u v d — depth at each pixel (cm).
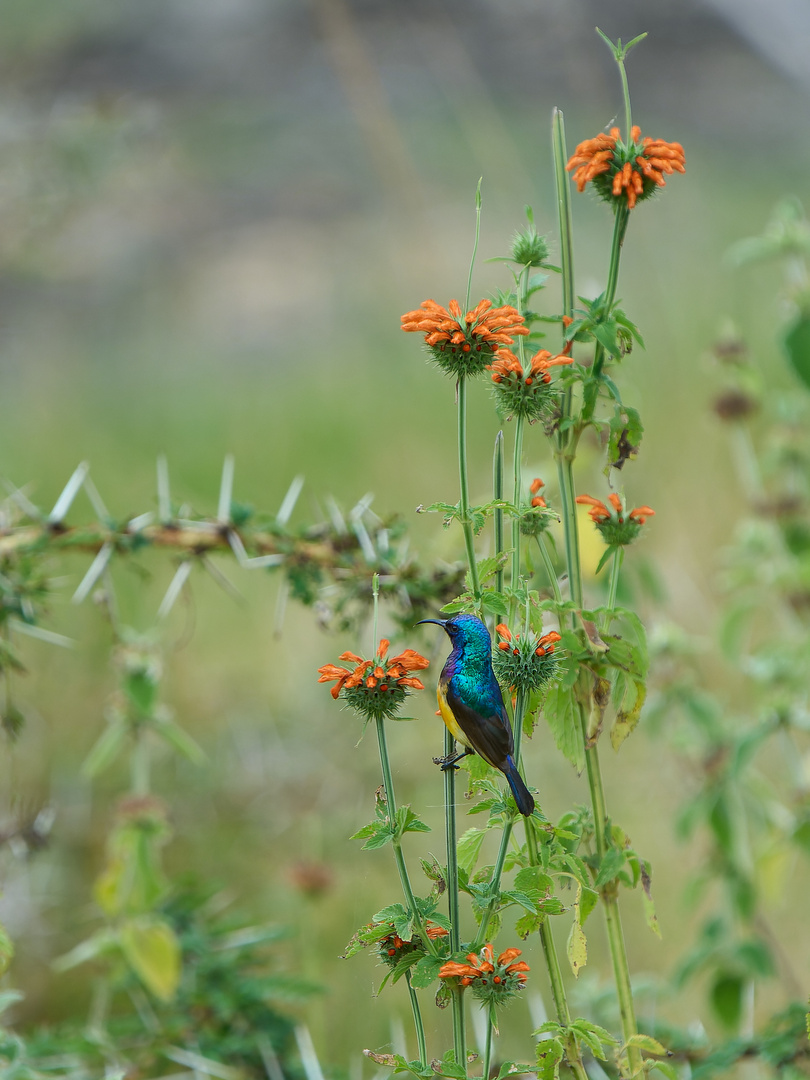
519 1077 655
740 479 1198
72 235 1956
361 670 374
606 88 2112
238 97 2784
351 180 2672
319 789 1073
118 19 2648
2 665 643
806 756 1048
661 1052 445
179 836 1040
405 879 380
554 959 423
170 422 1672
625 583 834
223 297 2258
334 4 1684
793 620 927
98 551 657
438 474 1403
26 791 991
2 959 500
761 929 862
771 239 858
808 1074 562
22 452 1559
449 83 2411
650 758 1066
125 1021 756
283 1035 734
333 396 1645
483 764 425
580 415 458
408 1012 841
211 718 1171
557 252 501
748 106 2625
